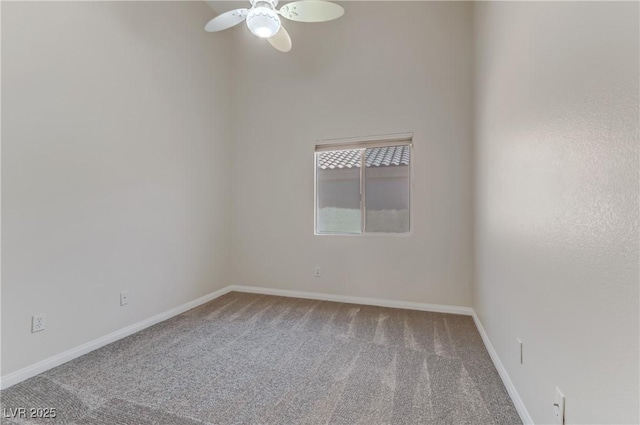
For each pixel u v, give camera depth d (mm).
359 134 3447
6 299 1828
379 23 3357
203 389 1809
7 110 1817
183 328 2754
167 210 3010
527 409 1469
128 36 2584
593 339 921
